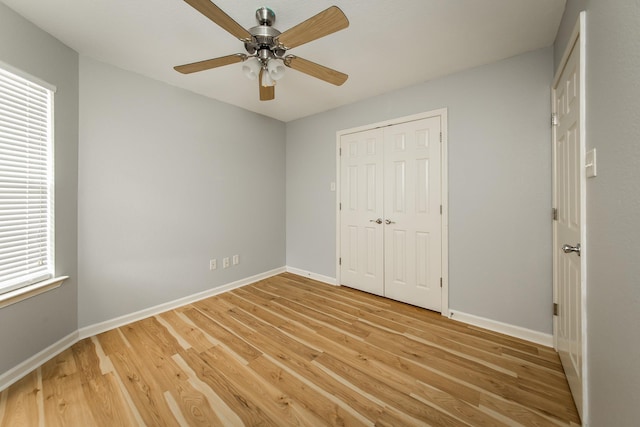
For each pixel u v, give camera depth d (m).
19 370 1.59
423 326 2.24
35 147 1.73
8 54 1.53
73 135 1.97
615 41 0.83
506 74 2.09
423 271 2.61
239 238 3.26
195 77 2.43
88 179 2.07
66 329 1.93
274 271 3.73
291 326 2.24
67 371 1.65
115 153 2.22
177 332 2.14
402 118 2.68
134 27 1.73
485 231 2.22
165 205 2.55
